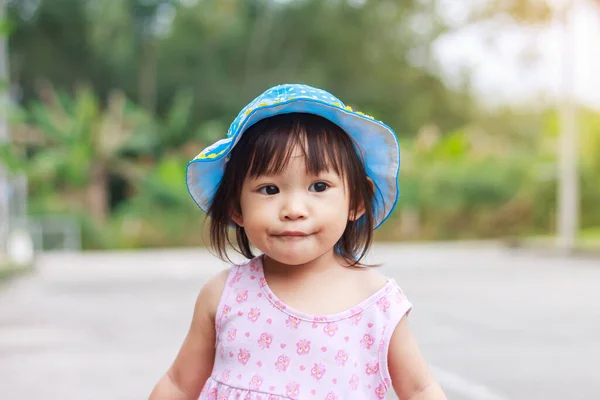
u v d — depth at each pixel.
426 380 1.74
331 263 1.79
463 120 31.09
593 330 6.60
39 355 5.69
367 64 29.73
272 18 29.19
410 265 13.80
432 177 23.36
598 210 21.33
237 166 1.71
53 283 11.49
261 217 1.65
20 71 27.64
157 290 10.38
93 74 28.23
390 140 1.78
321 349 1.67
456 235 23.17
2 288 10.62
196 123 28.33
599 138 21.33
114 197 26.48
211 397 1.71
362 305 1.72
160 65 28.48
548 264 13.99
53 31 27.64
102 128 22.61
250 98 28.78
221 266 14.66
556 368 5.07
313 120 1.71
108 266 15.09
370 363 1.69
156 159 24.62
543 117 30.48
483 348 5.79
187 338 1.85
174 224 22.81
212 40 28.94
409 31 30.14
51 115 22.50
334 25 29.19
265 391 1.65
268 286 1.76
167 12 28.81
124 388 4.61
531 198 22.89
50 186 22.70
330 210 1.66
